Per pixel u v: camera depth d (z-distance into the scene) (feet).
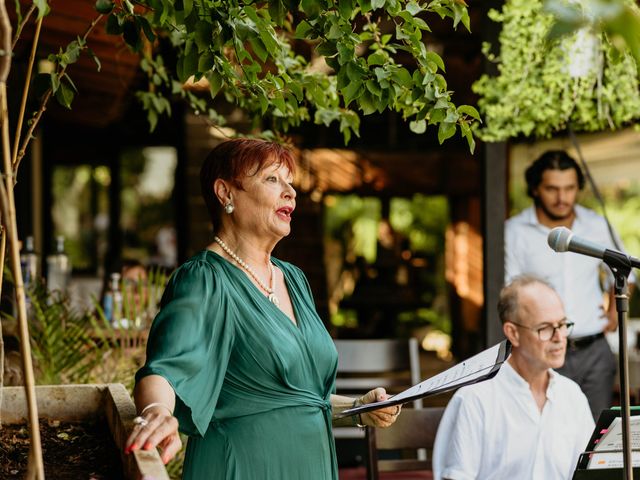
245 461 6.98
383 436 11.32
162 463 5.70
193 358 6.58
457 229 37.65
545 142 18.67
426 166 33.35
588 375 15.55
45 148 29.99
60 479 6.77
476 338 36.45
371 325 39.47
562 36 4.10
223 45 7.16
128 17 7.54
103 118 23.63
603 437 8.66
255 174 7.34
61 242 17.25
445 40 22.20
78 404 8.49
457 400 10.68
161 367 6.40
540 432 10.44
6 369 12.23
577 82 14.53
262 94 8.25
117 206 33.65
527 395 10.47
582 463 8.75
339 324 39.47
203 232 25.05
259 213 7.35
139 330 13.91
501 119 15.03
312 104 11.59
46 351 12.46
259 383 7.07
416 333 39.81
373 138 27.81
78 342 12.92
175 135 29.81
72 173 44.27
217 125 12.87
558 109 14.94
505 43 14.69
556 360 10.41
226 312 7.01
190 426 6.59
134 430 5.76
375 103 7.45
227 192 7.41
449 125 7.52
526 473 10.41
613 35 3.81
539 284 10.55
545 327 10.34
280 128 12.25
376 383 15.03
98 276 34.04
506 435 10.44
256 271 7.42
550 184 15.84
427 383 7.59
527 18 14.39
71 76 17.89
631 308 27.86
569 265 15.87
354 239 48.70
